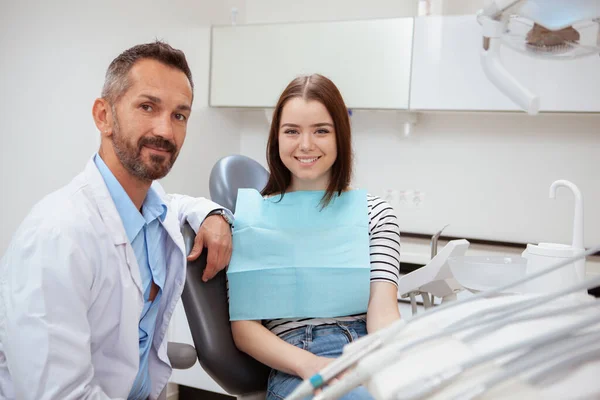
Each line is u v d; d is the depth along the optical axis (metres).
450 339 0.44
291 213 1.22
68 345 0.90
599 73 2.26
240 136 3.24
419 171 2.88
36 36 1.93
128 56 1.03
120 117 1.03
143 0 2.38
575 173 2.61
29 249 0.92
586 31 1.18
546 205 2.66
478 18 1.22
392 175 2.94
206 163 2.91
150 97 1.01
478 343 0.44
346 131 1.23
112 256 1.01
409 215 2.91
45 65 1.97
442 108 2.48
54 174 2.04
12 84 1.85
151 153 1.04
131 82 1.02
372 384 0.42
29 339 0.87
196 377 2.21
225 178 1.50
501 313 0.47
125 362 1.05
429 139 2.85
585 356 0.40
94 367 1.04
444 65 2.46
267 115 2.86
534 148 2.67
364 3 2.94
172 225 1.19
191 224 1.29
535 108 1.15
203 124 2.85
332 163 1.22
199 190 2.86
